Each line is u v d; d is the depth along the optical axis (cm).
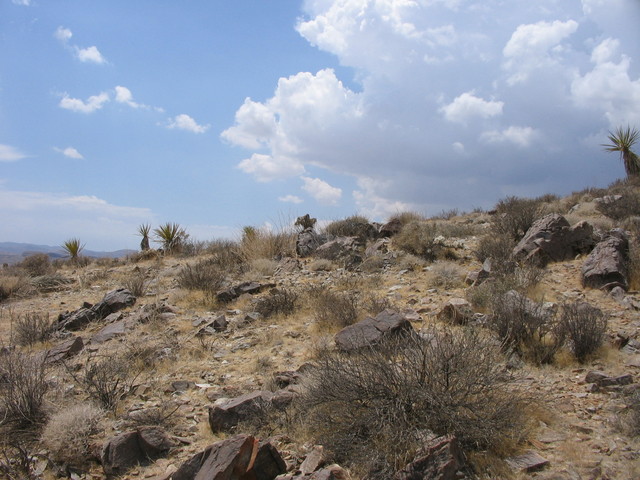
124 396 554
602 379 504
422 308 814
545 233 1066
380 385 419
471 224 1695
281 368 623
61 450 432
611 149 2180
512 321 614
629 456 366
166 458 422
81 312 976
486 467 359
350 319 766
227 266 1421
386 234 1614
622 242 948
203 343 745
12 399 501
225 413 463
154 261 1816
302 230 1672
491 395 413
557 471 353
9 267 1878
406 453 356
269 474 369
